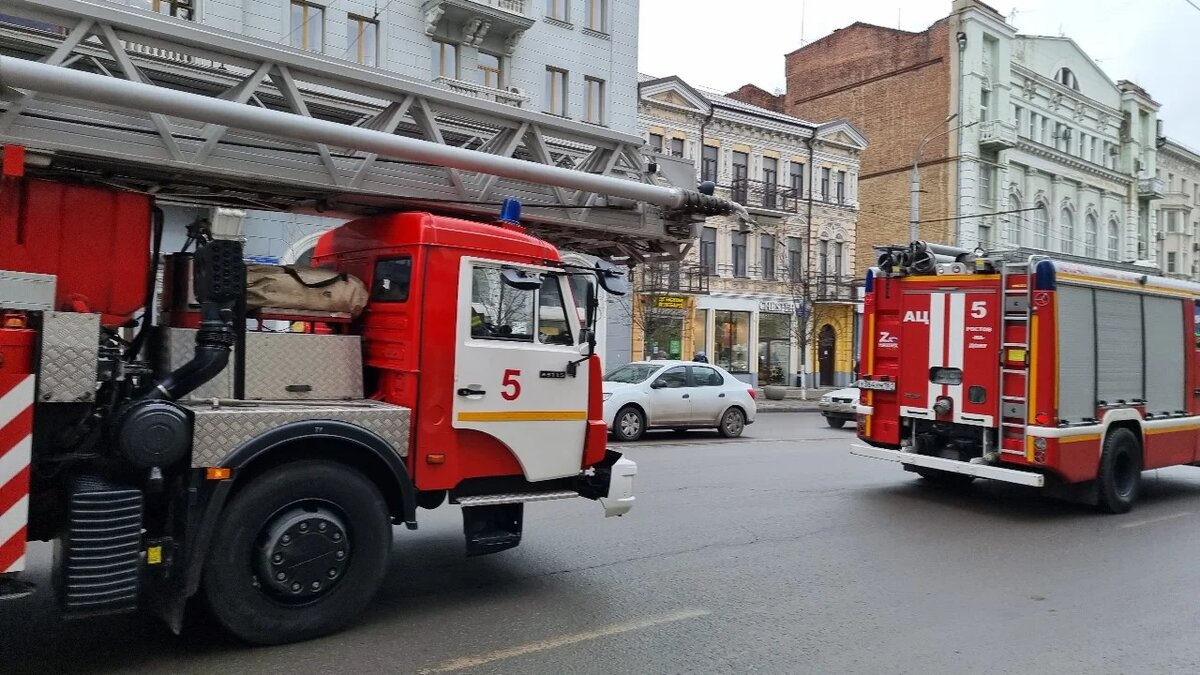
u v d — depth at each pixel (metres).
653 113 29.91
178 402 4.52
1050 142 44.06
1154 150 51.12
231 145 4.87
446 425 5.25
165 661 4.39
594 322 6.03
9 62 3.91
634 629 5.10
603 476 6.05
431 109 5.85
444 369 5.24
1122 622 5.45
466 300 5.33
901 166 41.50
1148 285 9.91
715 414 16.52
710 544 7.37
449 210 5.90
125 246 4.48
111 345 4.50
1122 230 48.84
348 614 4.82
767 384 34.38
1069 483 8.98
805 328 32.00
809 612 5.53
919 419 9.67
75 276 4.31
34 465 4.07
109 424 4.25
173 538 4.32
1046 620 5.46
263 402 4.88
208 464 4.30
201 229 5.05
